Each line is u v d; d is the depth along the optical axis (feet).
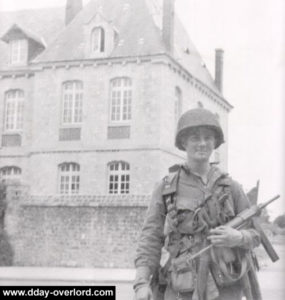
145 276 9.27
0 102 41.73
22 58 42.16
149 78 37.42
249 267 9.27
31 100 41.09
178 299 9.21
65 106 40.16
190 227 9.20
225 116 30.71
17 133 40.86
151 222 9.59
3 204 38.37
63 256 37.09
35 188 39.29
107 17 40.55
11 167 40.29
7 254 37.70
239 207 9.44
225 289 9.13
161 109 36.94
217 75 32.17
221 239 8.79
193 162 9.62
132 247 36.14
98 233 37.35
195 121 9.49
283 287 22.02
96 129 39.06
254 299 9.35
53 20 43.45
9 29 42.29
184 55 34.71
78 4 43.14
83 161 38.88
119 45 39.22
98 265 36.40
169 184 9.58
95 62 39.68
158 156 37.17
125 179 37.81
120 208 36.65
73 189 38.70
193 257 9.00
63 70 40.93
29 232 38.32
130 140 37.68
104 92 39.01
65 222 37.14
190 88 34.24
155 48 37.24
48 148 39.93
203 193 9.37
